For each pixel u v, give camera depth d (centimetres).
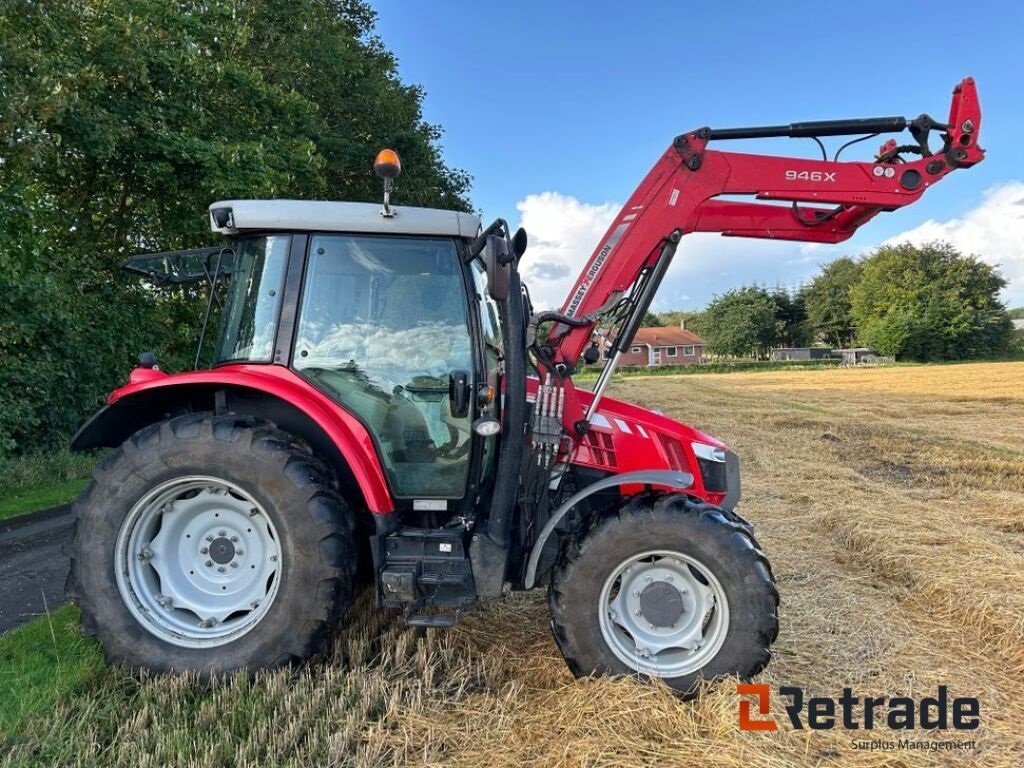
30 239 793
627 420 341
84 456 847
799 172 338
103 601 281
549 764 229
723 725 252
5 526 559
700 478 338
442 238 308
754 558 280
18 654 302
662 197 336
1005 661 321
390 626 332
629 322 341
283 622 279
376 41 1703
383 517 289
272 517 281
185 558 297
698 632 289
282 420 314
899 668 311
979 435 1217
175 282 392
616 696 264
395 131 1512
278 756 230
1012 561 449
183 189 948
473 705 265
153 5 874
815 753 244
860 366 4859
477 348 306
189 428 284
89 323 916
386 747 239
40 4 729
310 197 1223
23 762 221
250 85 1018
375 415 307
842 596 403
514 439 285
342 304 309
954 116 339
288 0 1214
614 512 288
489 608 366
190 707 261
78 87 803
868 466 902
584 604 283
